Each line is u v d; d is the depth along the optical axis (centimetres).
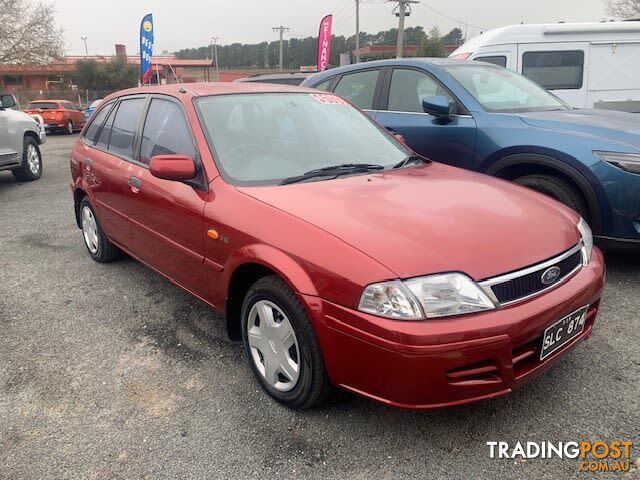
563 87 827
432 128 496
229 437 247
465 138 472
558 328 235
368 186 292
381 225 239
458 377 211
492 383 217
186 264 324
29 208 743
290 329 252
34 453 240
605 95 827
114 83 5044
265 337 268
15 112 954
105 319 373
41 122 1059
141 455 237
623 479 216
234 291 288
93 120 483
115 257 484
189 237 312
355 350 220
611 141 396
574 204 417
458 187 298
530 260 231
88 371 307
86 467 231
